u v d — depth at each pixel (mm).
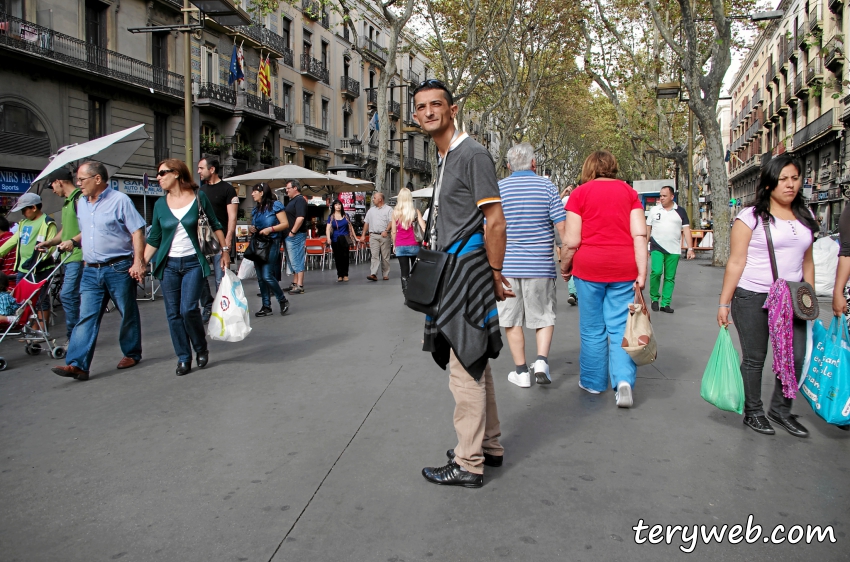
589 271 4523
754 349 3936
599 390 4730
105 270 5367
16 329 6348
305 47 36906
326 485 3113
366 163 43656
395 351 6148
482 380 3109
